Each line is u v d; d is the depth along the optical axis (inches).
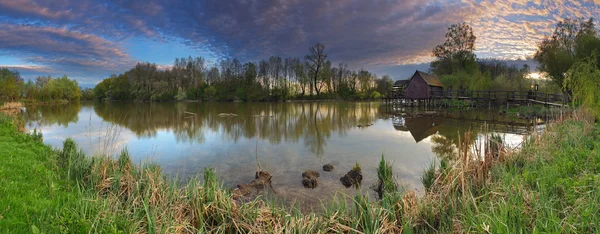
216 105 2105.1
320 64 2871.6
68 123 950.4
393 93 1927.9
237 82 2822.3
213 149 537.3
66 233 163.9
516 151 350.3
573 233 154.6
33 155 372.8
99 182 283.9
